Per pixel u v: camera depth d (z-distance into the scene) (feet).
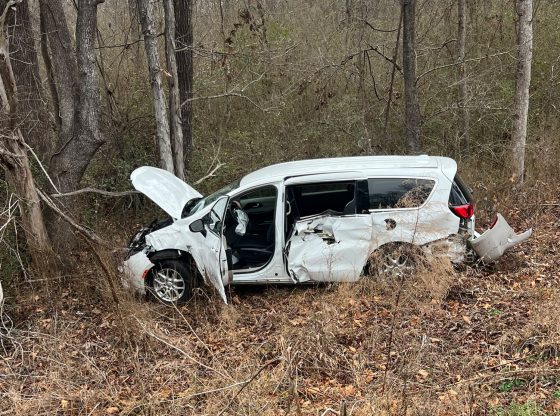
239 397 16.43
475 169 36.40
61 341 20.79
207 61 41.78
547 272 24.38
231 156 36.86
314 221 23.09
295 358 18.44
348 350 19.42
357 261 22.86
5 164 24.70
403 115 40.11
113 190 34.47
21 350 20.31
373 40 42.19
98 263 23.15
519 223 30.86
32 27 34.91
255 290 24.89
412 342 19.07
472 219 22.90
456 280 22.89
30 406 17.13
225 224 24.56
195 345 20.63
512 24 42.91
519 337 18.93
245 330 21.47
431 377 17.37
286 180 23.03
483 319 20.67
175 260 23.34
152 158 36.19
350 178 22.91
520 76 33.17
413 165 23.41
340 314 21.49
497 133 40.47
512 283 23.34
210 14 46.29
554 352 18.08
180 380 18.37
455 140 38.70
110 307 22.67
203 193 34.71
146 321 21.33
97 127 26.84
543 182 34.17
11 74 24.22
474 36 42.98
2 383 18.66
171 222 24.41
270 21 44.57
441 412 15.25
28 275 25.73
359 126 39.17
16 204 25.13
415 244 22.53
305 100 40.73
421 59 41.22
